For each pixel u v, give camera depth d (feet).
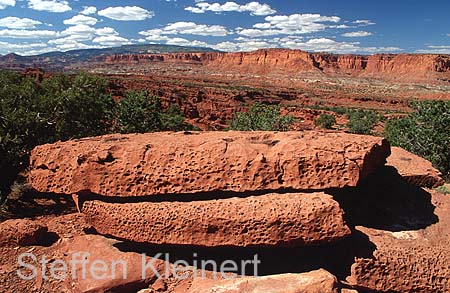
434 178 42.73
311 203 29.50
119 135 40.96
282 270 31.32
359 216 35.42
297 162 31.12
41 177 34.91
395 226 34.27
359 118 203.72
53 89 67.00
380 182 39.70
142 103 82.99
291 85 517.14
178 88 271.90
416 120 72.54
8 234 35.22
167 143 34.19
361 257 30.17
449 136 65.51
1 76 72.64
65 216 42.65
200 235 30.40
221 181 31.73
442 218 35.81
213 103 250.78
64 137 63.87
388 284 30.32
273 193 31.50
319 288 27.32
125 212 32.14
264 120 97.55
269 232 29.32
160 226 31.09
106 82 72.13
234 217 29.71
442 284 30.07
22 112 54.75
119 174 32.86
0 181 51.88
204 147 32.83
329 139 33.96
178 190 32.17
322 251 32.76
